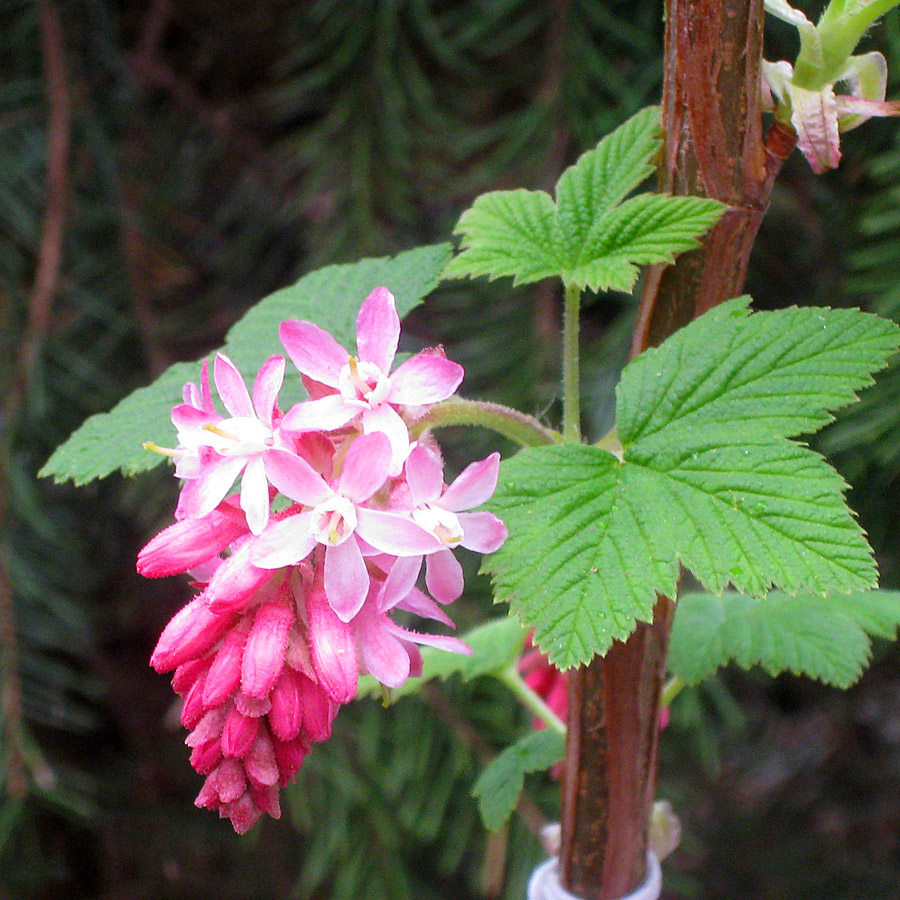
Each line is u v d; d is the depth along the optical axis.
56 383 0.28
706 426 0.14
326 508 0.12
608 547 0.13
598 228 0.15
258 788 0.12
